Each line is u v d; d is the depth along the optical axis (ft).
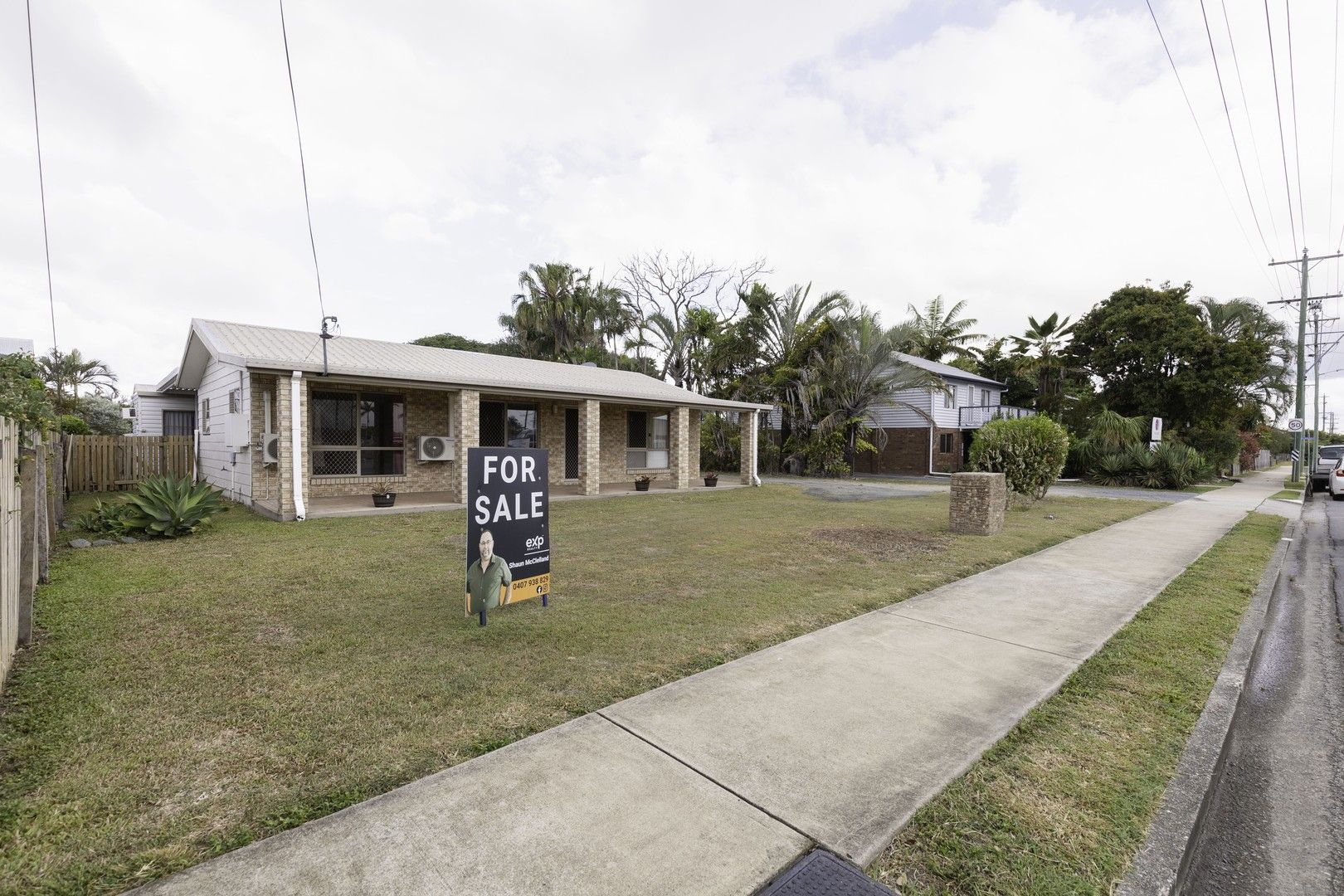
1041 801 8.00
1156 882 6.54
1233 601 18.80
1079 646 14.12
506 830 6.98
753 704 10.68
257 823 7.10
